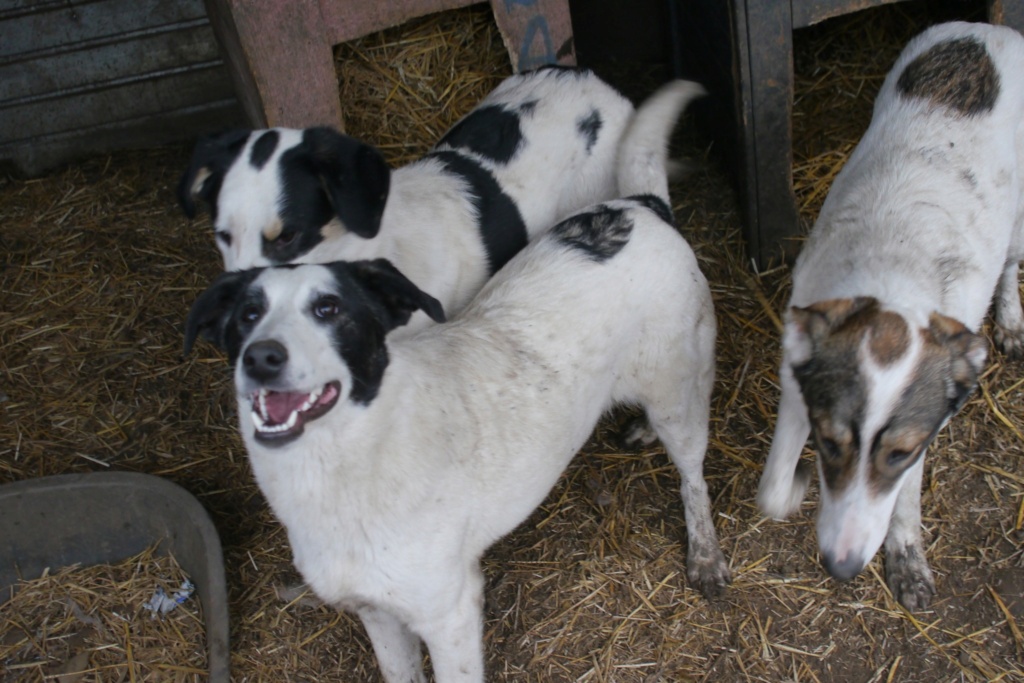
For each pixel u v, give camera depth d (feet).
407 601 3.87
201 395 5.77
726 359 5.67
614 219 4.46
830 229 4.57
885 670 4.53
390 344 3.85
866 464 3.72
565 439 4.26
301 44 5.41
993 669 4.49
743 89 5.59
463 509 3.92
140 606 4.85
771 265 6.08
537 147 5.20
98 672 4.65
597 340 4.27
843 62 6.57
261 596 4.89
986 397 5.35
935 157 4.62
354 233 4.36
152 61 7.38
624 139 5.13
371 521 3.73
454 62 6.00
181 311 6.23
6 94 7.23
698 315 4.52
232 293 3.65
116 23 7.19
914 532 4.69
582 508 5.13
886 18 6.52
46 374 5.91
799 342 3.90
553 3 5.65
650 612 4.75
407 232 4.75
